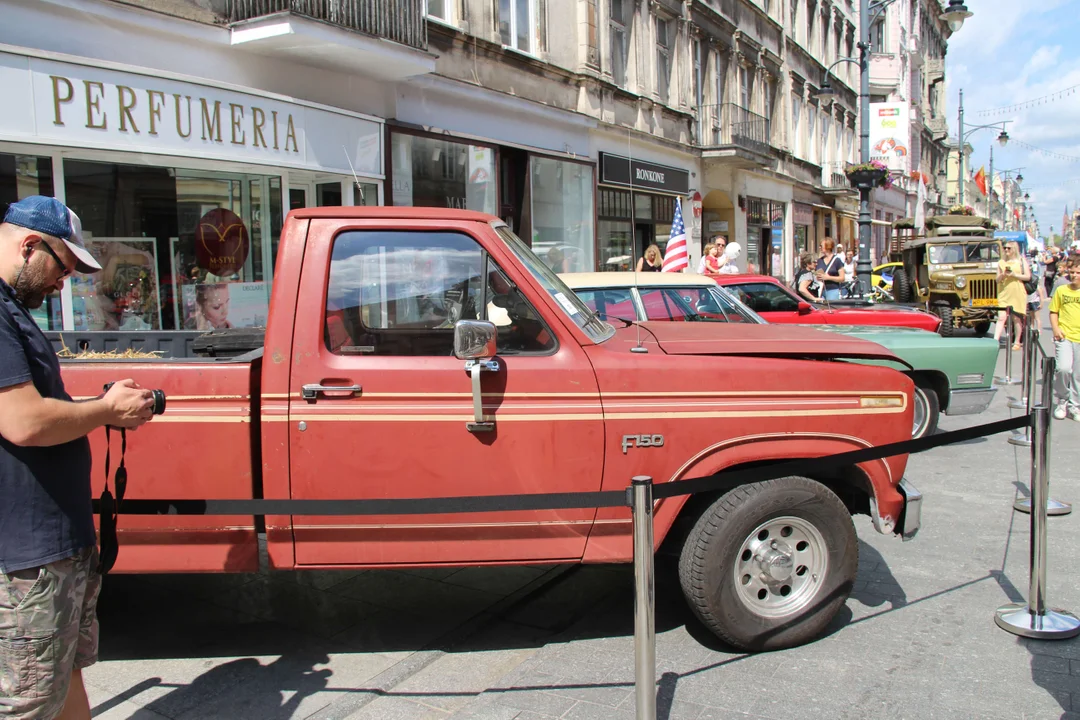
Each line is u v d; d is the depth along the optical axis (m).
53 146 7.27
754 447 3.49
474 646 3.87
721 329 4.27
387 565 3.36
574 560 3.43
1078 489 6.25
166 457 3.27
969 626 3.89
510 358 3.35
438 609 4.31
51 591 2.34
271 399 3.24
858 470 3.72
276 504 3.05
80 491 2.45
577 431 3.34
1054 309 9.35
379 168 11.02
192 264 9.11
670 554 3.76
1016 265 14.28
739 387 3.48
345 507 3.02
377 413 3.25
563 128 15.32
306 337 3.26
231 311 9.52
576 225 15.83
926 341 7.33
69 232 2.41
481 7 13.12
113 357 3.84
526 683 3.41
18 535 2.29
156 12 8.25
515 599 4.43
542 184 14.74
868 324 9.17
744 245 24.25
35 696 2.36
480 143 13.05
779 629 3.58
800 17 29.41
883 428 3.68
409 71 10.67
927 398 7.40
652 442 3.39
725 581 3.46
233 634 4.02
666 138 19.08
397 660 3.71
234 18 9.16
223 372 3.27
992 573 4.58
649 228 18.70
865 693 3.26
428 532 3.34
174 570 3.34
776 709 3.15
